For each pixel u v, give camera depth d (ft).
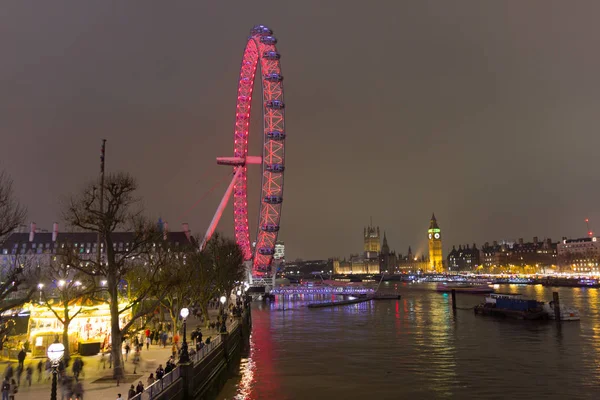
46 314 183.11
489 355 247.50
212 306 447.42
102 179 161.99
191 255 303.27
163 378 119.55
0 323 147.02
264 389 185.26
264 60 557.33
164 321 306.14
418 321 404.77
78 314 185.78
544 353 251.60
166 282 181.16
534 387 184.96
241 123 598.75
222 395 177.37
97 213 153.79
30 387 133.49
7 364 163.94
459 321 401.08
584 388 183.11
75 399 120.88
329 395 176.76
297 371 215.10
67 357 163.32
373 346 279.08
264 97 561.02
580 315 421.18
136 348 172.96
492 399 171.01
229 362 208.33
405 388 185.26
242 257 492.13
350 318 434.30
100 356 180.75
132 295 214.07
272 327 372.38
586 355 244.83
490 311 449.48
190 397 136.77
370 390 182.91
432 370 214.28
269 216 580.71
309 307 554.87
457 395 175.73
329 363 231.71
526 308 416.87
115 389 131.85
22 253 416.26
